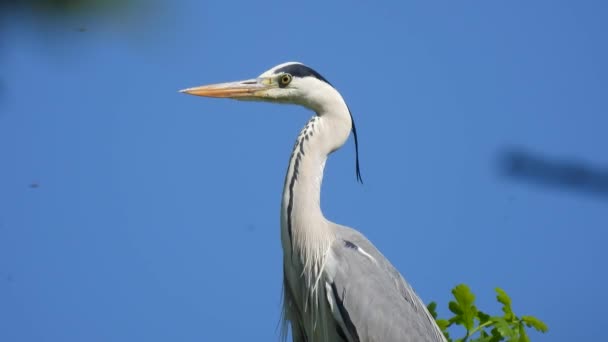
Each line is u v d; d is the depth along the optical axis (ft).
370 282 26.30
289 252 28.17
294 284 28.32
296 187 27.94
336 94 28.68
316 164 28.09
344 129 28.45
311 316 27.48
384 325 25.72
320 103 28.53
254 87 29.14
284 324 29.55
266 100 29.27
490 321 24.98
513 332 24.56
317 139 28.19
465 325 25.03
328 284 26.71
